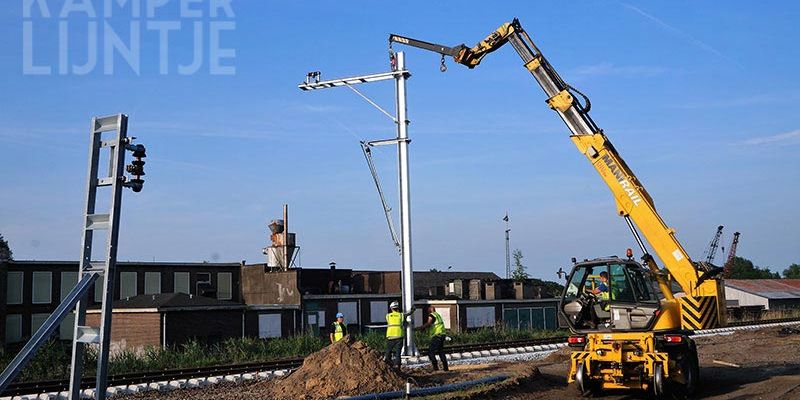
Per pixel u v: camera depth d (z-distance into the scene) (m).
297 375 16.92
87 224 8.94
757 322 49.88
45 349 24.80
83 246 8.91
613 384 16.14
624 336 16.19
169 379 20.06
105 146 8.91
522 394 17.30
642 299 16.34
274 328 46.16
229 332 42.62
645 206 17.91
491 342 33.66
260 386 17.91
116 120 8.84
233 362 26.03
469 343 33.72
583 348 17.00
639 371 15.89
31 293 50.09
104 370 8.57
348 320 52.50
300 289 52.97
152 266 54.03
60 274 51.50
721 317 17.28
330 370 16.66
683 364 16.25
